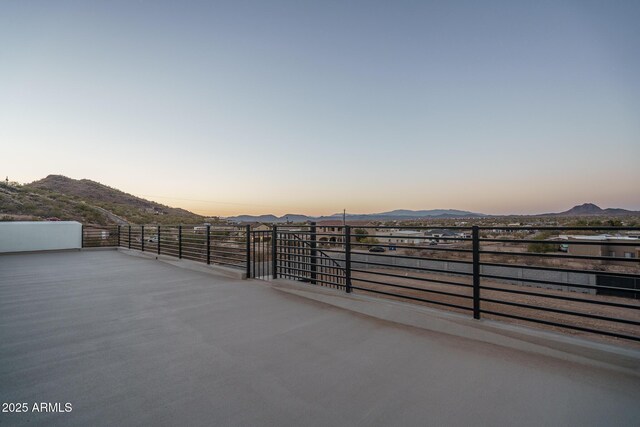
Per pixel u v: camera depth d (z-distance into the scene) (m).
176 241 9.84
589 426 1.73
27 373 2.43
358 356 2.76
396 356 2.75
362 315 4.08
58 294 5.35
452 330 3.32
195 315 4.10
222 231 7.93
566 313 2.65
